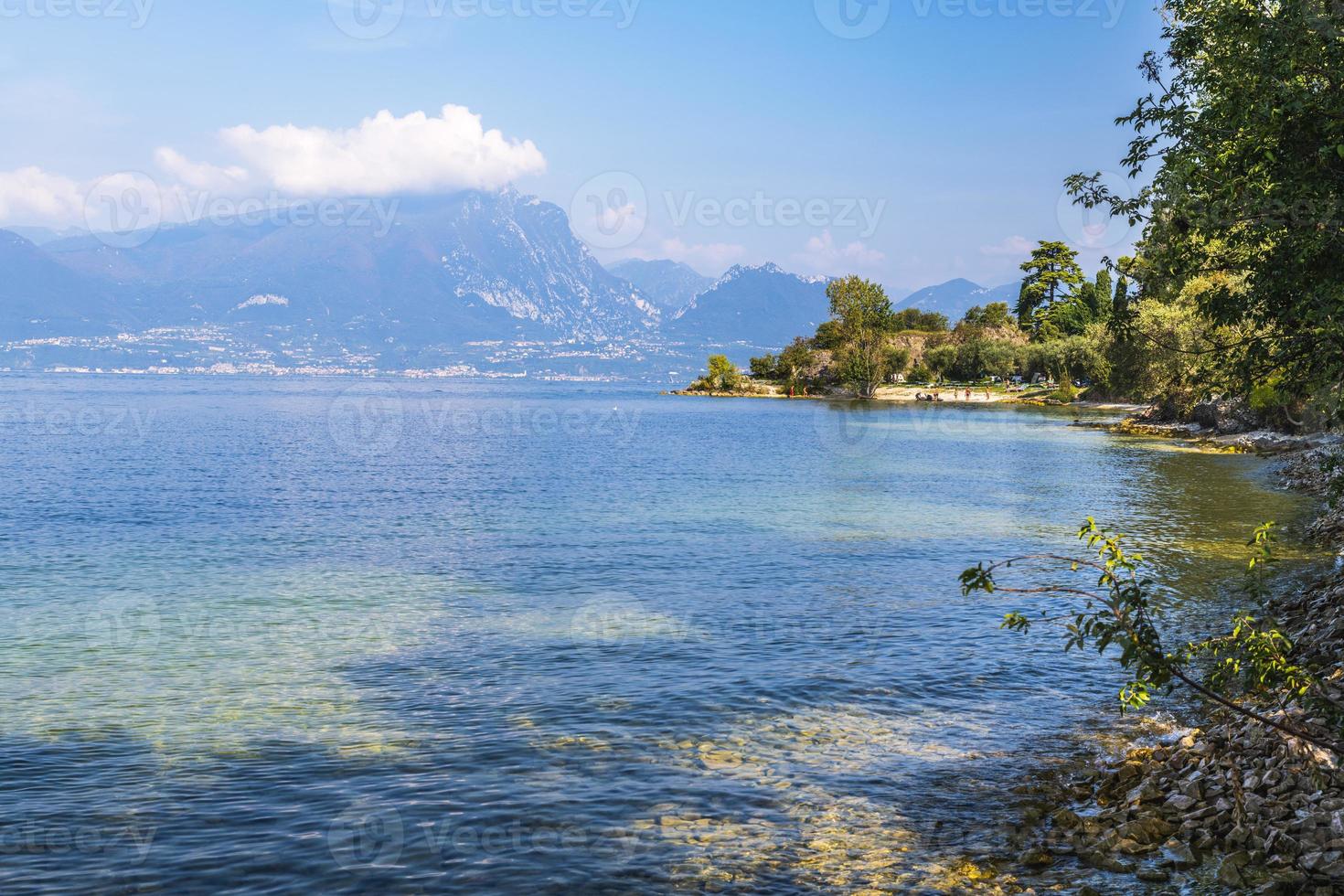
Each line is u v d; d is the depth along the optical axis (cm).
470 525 3812
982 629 2019
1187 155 1285
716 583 2561
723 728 1414
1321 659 1430
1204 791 1042
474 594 2459
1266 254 1310
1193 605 2144
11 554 3169
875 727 1413
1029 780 1193
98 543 3403
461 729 1416
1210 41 1345
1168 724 1383
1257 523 3469
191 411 15650
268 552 3181
